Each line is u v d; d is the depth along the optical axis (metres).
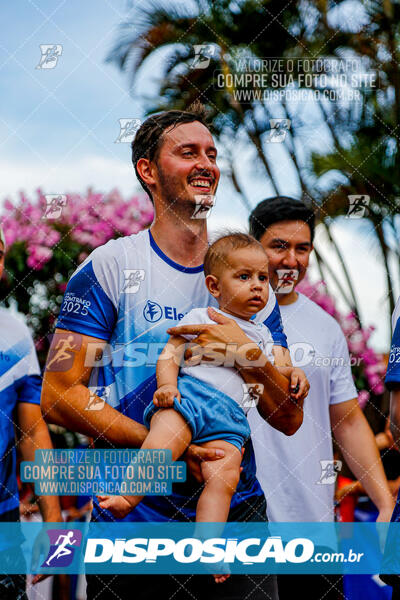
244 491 2.13
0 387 2.35
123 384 2.12
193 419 2.05
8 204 3.16
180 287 2.19
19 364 2.41
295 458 2.51
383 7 3.57
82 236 3.21
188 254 2.21
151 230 2.23
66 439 3.28
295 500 2.50
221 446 2.07
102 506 2.01
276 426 2.22
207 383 2.12
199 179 2.19
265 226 2.64
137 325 2.13
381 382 3.48
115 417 2.07
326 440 2.59
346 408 2.71
